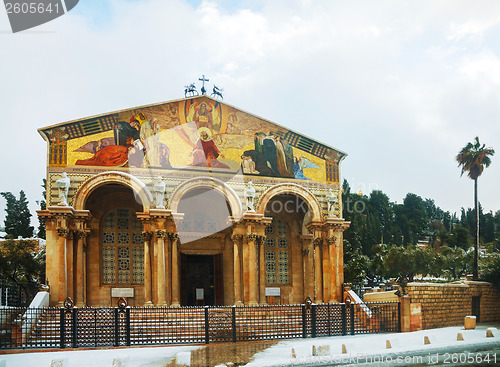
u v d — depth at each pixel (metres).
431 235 126.69
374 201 120.56
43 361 23.88
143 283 43.00
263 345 29.52
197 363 23.48
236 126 44.06
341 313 35.28
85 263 40.62
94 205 42.66
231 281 44.62
